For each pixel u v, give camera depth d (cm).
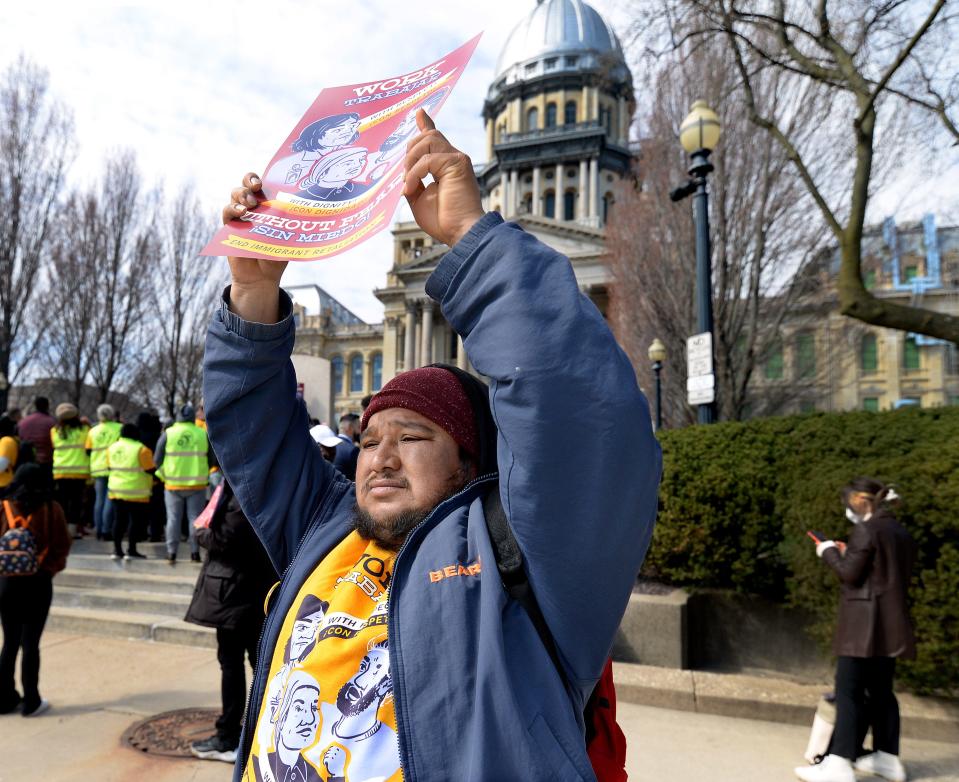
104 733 400
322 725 101
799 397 1697
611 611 95
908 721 404
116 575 746
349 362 6888
